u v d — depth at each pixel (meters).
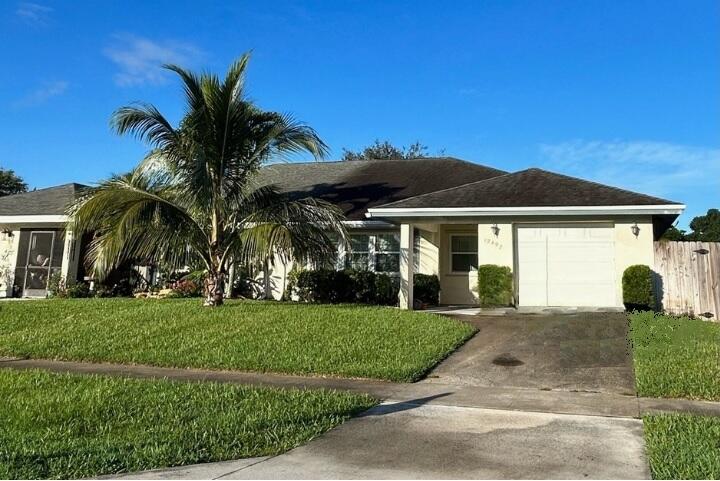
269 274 18.78
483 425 5.75
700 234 37.88
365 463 4.62
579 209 14.14
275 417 5.95
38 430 5.61
